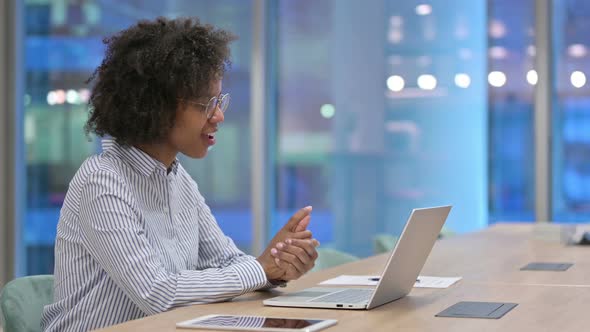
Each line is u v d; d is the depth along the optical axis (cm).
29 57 654
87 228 208
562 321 180
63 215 218
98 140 646
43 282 236
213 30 223
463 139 621
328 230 648
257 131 641
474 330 170
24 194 658
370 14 634
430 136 627
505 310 194
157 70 213
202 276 209
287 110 651
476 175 618
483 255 342
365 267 296
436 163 627
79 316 211
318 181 648
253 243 646
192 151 223
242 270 214
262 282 216
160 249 220
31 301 230
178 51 213
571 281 253
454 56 620
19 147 653
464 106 619
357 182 641
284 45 650
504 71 609
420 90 627
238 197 648
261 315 190
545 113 592
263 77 641
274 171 656
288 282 253
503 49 607
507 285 244
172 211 228
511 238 428
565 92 596
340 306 197
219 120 222
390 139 634
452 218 624
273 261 226
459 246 385
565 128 597
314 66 645
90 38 646
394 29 630
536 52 593
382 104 634
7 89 649
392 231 636
